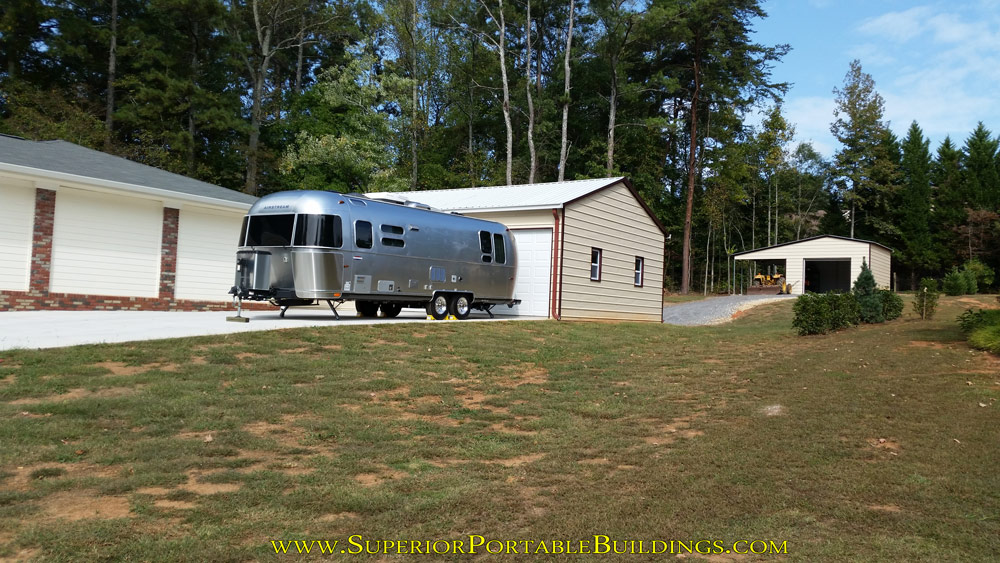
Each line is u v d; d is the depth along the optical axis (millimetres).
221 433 6352
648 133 43750
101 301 15445
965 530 4250
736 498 4934
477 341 12367
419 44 40000
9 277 13969
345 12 41156
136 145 30156
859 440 6395
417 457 6051
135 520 4285
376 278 14000
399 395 8352
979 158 51125
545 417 7672
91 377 7645
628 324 18047
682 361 11609
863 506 4738
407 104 38344
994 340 10469
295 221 13141
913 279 51781
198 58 34500
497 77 44188
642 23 37500
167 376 8016
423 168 40594
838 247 35125
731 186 47281
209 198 17078
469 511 4695
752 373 10109
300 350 10086
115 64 32375
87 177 14609
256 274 13305
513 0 40000
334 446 6254
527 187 21594
